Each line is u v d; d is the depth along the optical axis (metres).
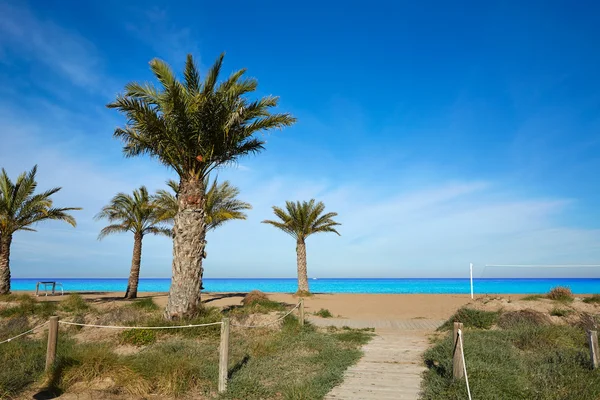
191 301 12.89
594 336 7.76
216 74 12.91
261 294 22.38
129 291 28.02
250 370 8.02
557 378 7.14
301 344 10.53
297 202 31.48
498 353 8.62
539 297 19.14
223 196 26.22
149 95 13.45
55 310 17.22
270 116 14.20
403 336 12.84
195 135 13.31
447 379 7.10
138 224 28.59
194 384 7.30
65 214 25.55
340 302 24.92
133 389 6.86
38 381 7.30
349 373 8.09
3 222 23.83
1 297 21.97
